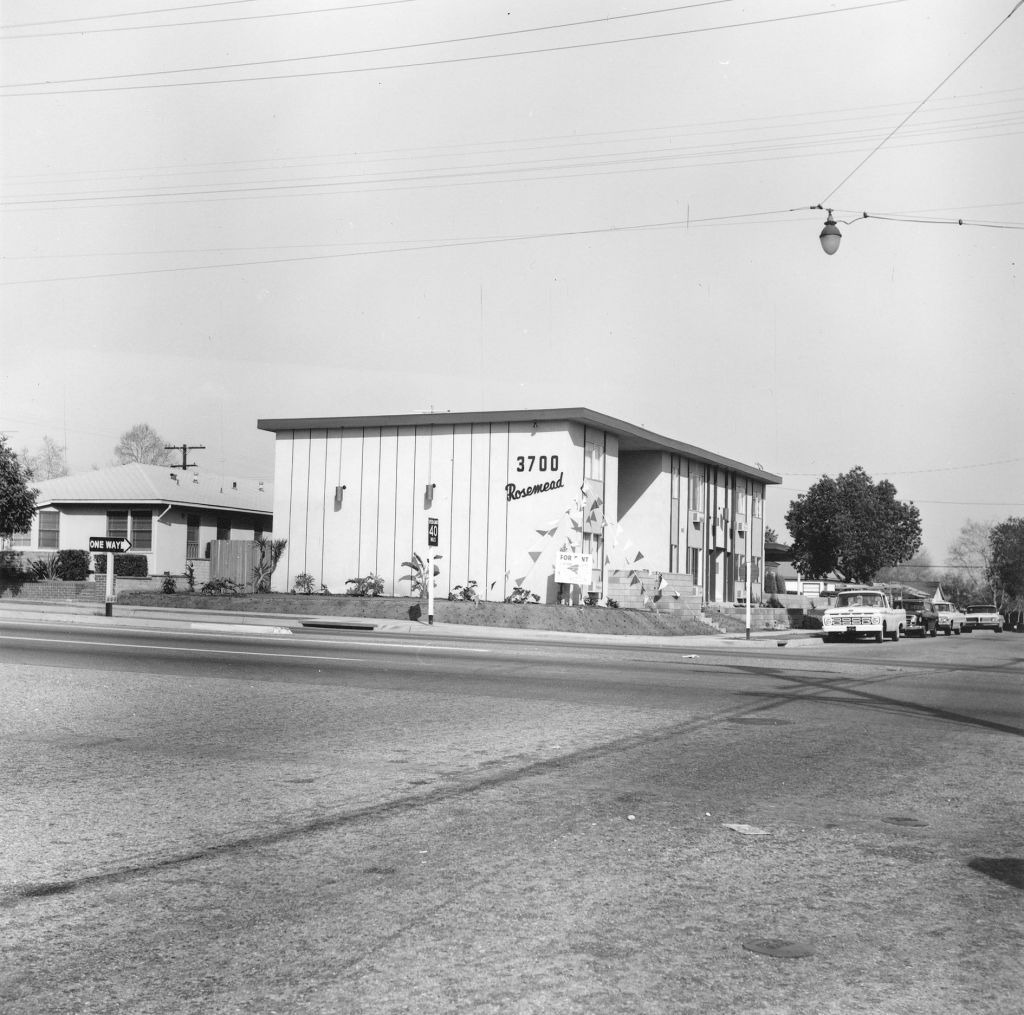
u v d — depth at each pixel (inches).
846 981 182.4
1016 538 4370.1
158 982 176.9
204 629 1064.8
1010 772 384.2
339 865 247.4
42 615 1198.3
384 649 887.7
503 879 237.9
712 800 327.9
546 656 866.8
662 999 172.9
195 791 324.5
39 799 310.3
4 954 189.3
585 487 1520.7
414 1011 166.1
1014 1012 171.0
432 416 1525.6
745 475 2183.8
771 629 1859.0
